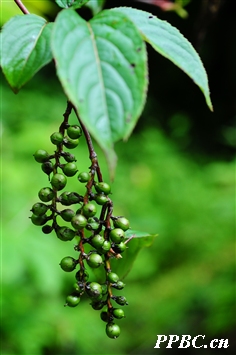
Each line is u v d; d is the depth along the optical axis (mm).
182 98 10992
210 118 10586
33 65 1162
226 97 10555
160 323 5395
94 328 4371
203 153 10094
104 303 1302
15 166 4457
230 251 5305
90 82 919
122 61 942
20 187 4156
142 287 6035
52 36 928
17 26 1174
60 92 8438
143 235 1539
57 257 3502
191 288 5434
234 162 5379
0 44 1153
